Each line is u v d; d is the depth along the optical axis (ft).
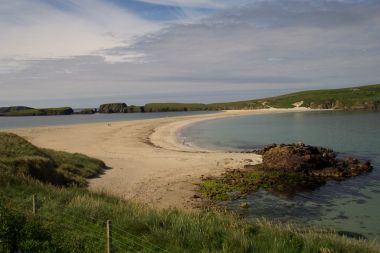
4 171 61.52
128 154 130.52
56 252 28.04
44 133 220.02
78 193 51.96
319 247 33.27
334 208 67.82
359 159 119.75
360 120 293.84
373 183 85.76
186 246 32.83
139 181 85.61
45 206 40.88
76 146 155.84
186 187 80.59
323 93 620.90
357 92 572.10
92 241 31.91
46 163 75.66
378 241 52.49
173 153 133.18
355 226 58.90
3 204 37.37
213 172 96.22
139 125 290.56
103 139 185.26
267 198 73.61
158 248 31.96
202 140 184.85
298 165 96.02
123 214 40.16
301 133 212.43
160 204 67.36
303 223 60.08
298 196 75.25
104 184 81.82
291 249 32.24
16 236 28.84
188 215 42.47
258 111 568.00
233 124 297.74
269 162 102.27
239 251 31.37
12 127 322.55
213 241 33.30
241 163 109.60
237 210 65.92
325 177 91.66
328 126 250.78
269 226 39.83
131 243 32.53
